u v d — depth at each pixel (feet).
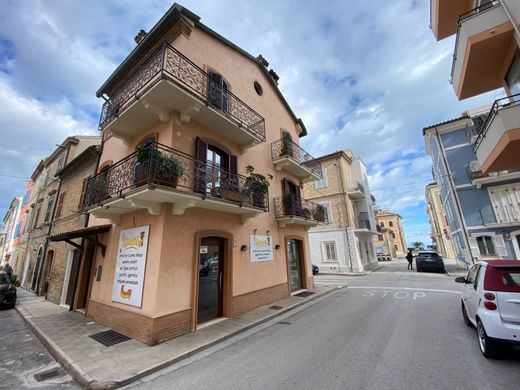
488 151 20.47
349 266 62.59
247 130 26.35
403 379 11.42
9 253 80.18
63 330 20.54
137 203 18.54
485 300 13.35
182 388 11.65
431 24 28.81
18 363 15.30
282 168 37.22
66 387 12.30
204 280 22.91
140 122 23.77
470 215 48.55
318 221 40.47
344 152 71.72
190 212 21.63
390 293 33.96
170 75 20.58
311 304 29.30
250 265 27.37
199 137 23.32
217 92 24.91
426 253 61.21
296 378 12.03
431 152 66.69
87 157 35.58
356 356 14.12
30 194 67.82
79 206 34.27
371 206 82.53
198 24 26.20
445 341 15.72
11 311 30.58
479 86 23.43
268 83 39.29
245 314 24.32
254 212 25.91
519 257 43.11
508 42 18.84
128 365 13.70
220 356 15.23
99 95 31.19
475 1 22.71
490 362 12.63
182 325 18.83
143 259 19.71
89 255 30.04
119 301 20.88
